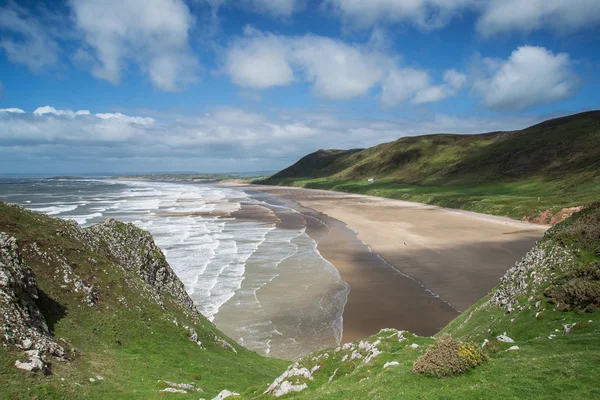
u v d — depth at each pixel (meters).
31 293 24.64
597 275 25.17
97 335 26.27
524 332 24.44
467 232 89.75
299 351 35.16
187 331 31.53
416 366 16.77
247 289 50.62
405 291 49.22
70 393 18.61
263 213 132.25
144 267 41.00
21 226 31.47
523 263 34.22
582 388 13.55
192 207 151.38
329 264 62.69
